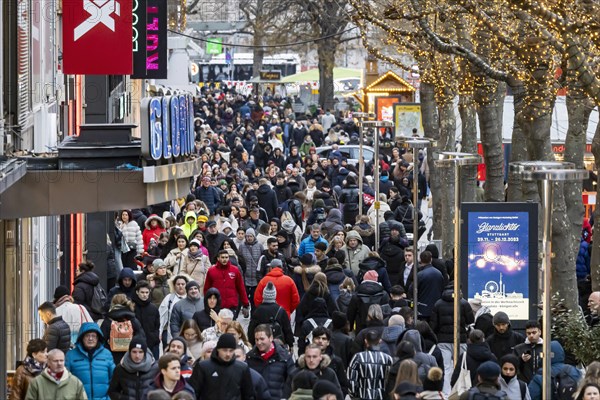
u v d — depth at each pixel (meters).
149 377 29.44
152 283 43.31
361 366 31.67
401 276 47.47
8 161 30.52
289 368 31.06
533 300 40.78
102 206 33.62
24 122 36.22
